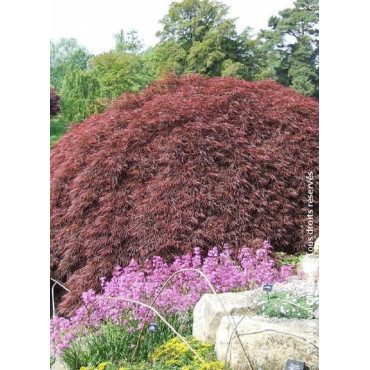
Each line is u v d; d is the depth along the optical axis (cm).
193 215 677
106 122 716
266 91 717
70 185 712
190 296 659
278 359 560
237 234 680
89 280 686
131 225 684
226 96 705
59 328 671
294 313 605
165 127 696
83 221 699
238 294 643
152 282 664
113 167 693
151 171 689
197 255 670
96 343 623
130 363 605
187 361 584
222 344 580
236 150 690
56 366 657
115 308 651
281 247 697
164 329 639
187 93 712
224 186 683
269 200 693
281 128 707
